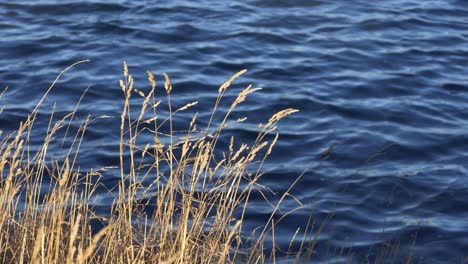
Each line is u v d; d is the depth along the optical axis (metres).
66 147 11.68
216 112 13.05
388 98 13.80
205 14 16.73
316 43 15.76
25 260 6.90
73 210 7.55
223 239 7.61
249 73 14.51
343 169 11.46
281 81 14.26
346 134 12.49
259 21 16.53
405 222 10.18
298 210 10.30
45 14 16.38
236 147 11.92
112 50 15.10
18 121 12.47
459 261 9.47
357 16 16.97
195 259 6.96
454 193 10.89
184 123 12.65
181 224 6.93
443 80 14.55
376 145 12.17
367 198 10.70
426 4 17.69
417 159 11.84
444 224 10.17
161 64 14.70
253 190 10.65
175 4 17.09
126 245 6.91
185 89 13.84
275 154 11.77
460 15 17.27
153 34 15.78
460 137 12.50
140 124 12.52
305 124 12.77
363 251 9.54
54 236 6.70
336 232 9.89
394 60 15.19
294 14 16.89
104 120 12.60
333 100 13.60
